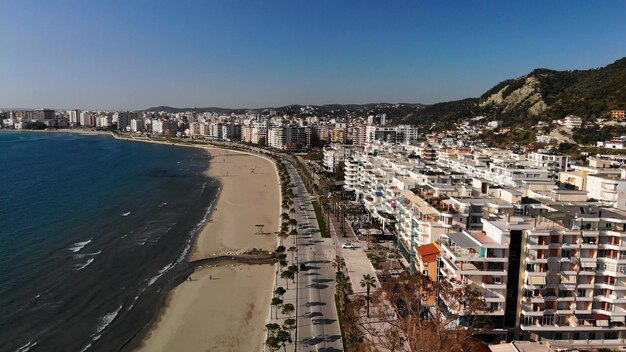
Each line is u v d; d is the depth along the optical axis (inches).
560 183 6510.8
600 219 3422.7
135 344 3814.0
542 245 3366.1
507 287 3454.7
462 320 3316.9
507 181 7116.1
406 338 3309.5
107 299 4613.7
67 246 6112.2
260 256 5925.2
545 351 3203.7
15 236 6456.7
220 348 3764.8
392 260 5472.4
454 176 6412.4
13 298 4527.6
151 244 6318.9
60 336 3895.2
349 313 3814.0
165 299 4658.0
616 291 3395.7
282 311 4062.5
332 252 5925.2
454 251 3535.9
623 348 3412.9
